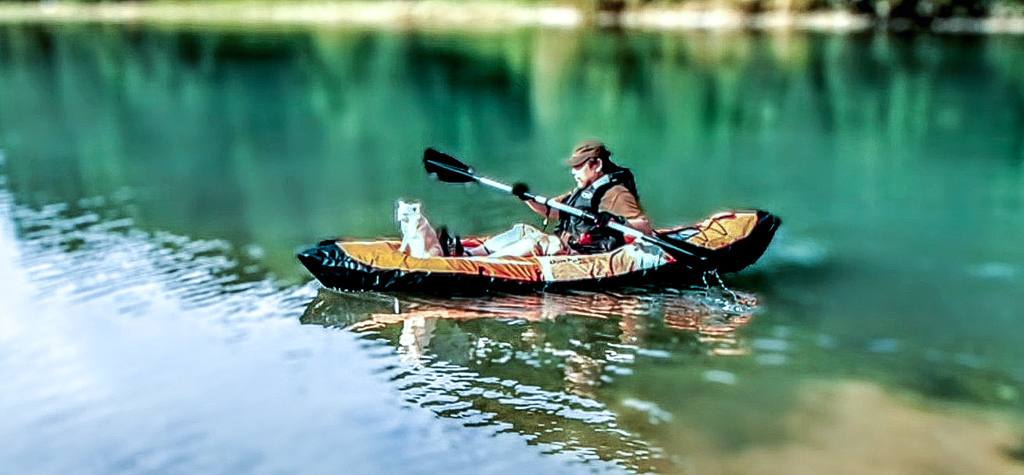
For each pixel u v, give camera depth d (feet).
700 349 16.83
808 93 49.57
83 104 47.98
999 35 78.69
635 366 16.11
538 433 13.82
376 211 26.30
